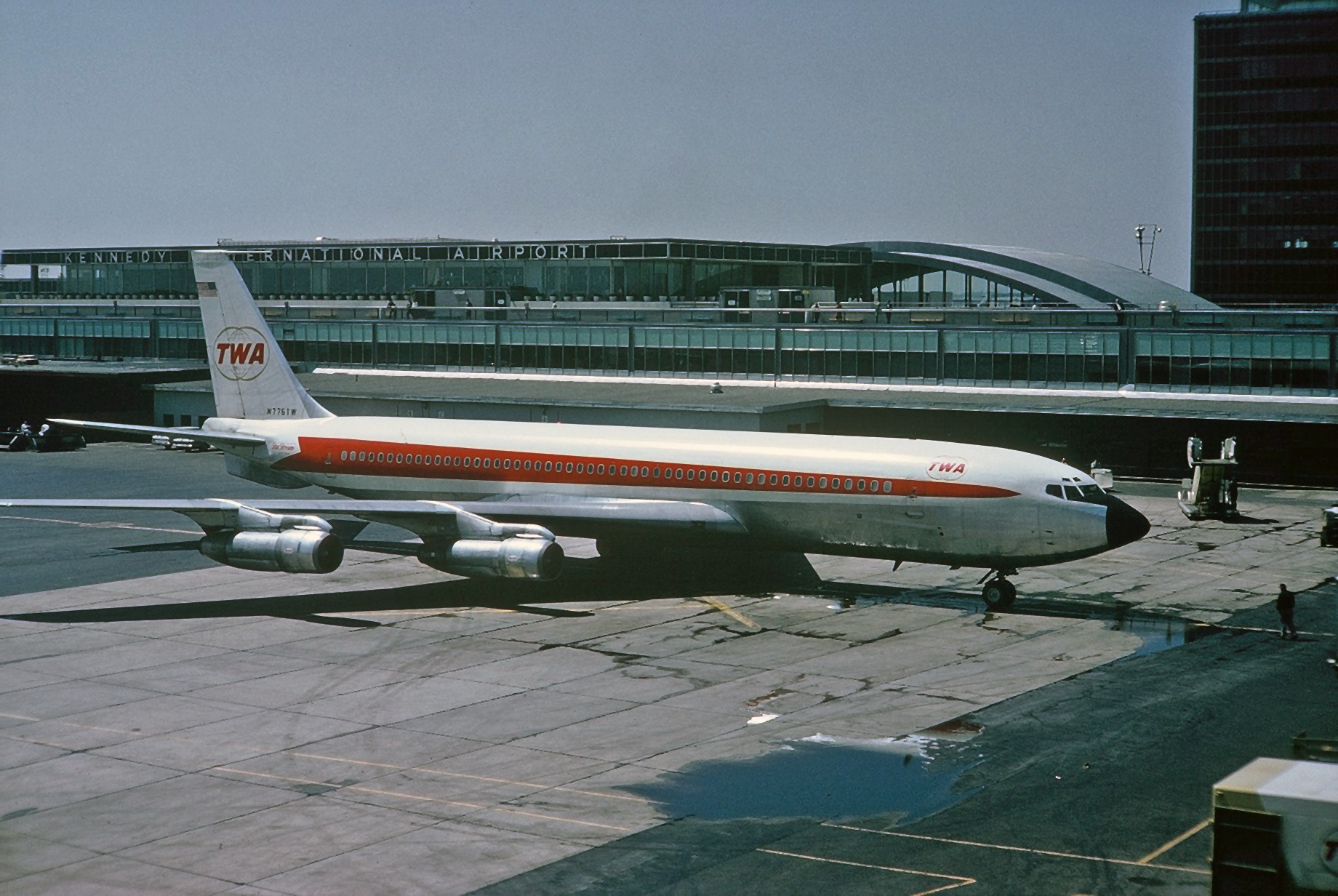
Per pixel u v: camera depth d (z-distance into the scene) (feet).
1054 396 302.04
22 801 98.37
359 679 130.93
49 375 357.82
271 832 92.22
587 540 210.38
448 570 163.32
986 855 88.38
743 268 503.61
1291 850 57.41
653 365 352.90
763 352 339.16
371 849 89.30
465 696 125.18
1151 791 100.32
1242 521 230.07
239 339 205.57
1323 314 297.33
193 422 345.10
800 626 153.17
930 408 288.51
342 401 325.01
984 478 156.15
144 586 175.42
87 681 129.80
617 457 177.88
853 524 163.63
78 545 207.10
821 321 354.13
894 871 85.97
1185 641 147.02
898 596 169.68
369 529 220.02
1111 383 304.91
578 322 361.30
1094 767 105.70
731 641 145.89
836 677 131.85
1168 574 185.16
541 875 85.15
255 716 118.93
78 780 102.58
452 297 441.68
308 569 157.07
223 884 83.82
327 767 105.50
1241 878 58.49
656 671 134.10
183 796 99.30
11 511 240.53
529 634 149.07
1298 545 207.21
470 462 187.73
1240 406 277.64
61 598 168.25
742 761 106.93
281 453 201.26
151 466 302.66
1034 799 98.68
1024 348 312.09
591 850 89.15
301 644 144.77
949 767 105.91
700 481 171.94
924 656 140.05
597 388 329.52
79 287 564.30
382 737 112.88
